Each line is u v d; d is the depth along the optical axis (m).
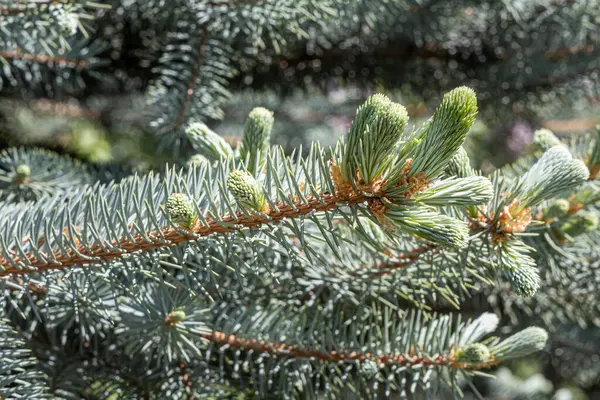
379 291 0.84
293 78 1.27
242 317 0.82
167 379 0.84
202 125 0.77
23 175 0.86
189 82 0.97
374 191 0.66
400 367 0.80
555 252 0.83
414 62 1.33
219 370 0.85
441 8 1.17
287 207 0.67
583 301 0.97
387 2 0.98
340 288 0.82
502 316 1.11
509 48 1.31
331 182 0.66
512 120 1.50
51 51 0.89
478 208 0.74
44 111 1.38
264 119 0.74
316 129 1.85
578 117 1.84
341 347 0.81
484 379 1.40
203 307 0.80
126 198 0.71
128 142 1.50
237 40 1.06
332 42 1.22
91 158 1.33
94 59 0.94
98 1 0.94
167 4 0.93
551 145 0.86
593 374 1.36
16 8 0.82
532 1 1.19
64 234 0.70
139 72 1.18
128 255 0.70
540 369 1.49
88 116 1.48
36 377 0.79
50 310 0.79
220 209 0.69
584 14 1.20
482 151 2.03
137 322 0.77
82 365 0.85
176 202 0.67
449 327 0.80
